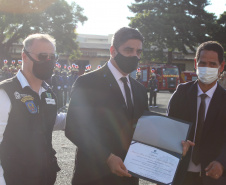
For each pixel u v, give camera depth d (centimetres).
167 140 230
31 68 231
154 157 227
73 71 1853
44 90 241
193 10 4184
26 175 214
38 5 3741
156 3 4191
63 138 737
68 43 4009
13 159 213
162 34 3859
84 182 242
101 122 243
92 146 234
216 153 255
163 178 222
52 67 236
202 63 261
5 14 3703
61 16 3962
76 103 243
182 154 227
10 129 214
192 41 4116
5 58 4100
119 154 243
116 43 246
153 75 1563
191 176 266
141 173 225
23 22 3844
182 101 272
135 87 266
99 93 246
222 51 262
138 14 4044
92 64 5269
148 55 4147
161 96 2464
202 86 265
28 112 218
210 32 4222
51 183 241
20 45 5000
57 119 268
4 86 216
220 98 261
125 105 249
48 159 232
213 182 251
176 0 4184
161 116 239
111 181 239
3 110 212
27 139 216
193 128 261
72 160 546
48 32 3916
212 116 257
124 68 246
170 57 4416
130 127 250
